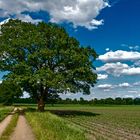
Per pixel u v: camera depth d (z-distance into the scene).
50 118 43.50
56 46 68.25
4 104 147.88
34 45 67.94
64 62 67.88
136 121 56.78
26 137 28.06
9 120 47.94
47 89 71.12
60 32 69.06
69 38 69.88
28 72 65.19
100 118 63.94
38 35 67.69
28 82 66.44
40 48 67.44
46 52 65.31
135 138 32.25
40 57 66.06
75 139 24.38
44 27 69.62
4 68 67.44
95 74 69.38
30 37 67.44
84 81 69.19
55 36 68.69
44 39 68.00
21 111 75.56
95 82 69.94
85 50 69.94
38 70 65.44
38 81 64.94
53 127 32.66
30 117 49.53
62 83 65.06
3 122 44.22
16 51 67.38
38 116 49.16
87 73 68.31
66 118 61.25
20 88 69.19
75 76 68.19
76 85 69.69
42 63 68.38
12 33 69.50
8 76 66.00
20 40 66.88
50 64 69.19
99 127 43.22
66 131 29.30
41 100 71.50
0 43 69.06
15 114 63.88
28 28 70.12
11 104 149.50
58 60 68.69
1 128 35.94
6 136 28.56
